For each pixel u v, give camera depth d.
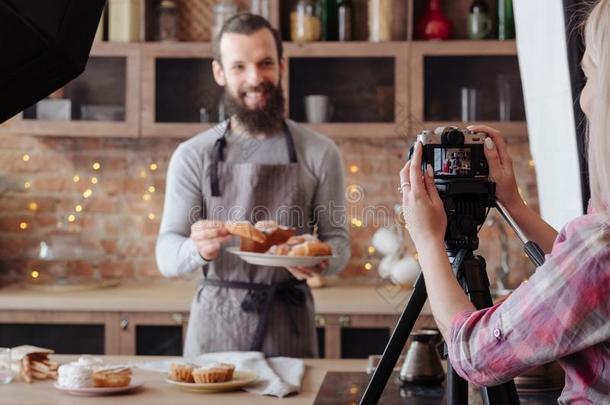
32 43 1.27
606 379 1.41
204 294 3.35
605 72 1.36
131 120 4.66
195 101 4.64
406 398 2.35
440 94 4.58
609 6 1.39
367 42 4.60
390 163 4.93
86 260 4.95
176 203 3.42
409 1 4.58
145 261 5.03
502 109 4.55
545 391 2.36
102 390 2.40
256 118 3.41
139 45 4.65
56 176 5.04
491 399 1.68
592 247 1.36
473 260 1.72
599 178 1.37
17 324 4.35
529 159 4.89
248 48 3.38
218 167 3.40
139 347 4.34
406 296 4.32
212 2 4.87
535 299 1.40
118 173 5.04
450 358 1.52
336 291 4.58
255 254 3.05
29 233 5.03
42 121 4.66
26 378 2.58
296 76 4.62
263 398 2.39
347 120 4.61
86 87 4.67
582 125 2.63
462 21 4.83
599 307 1.36
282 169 3.41
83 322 4.34
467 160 1.74
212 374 2.45
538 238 1.88
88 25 1.39
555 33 2.79
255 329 3.29
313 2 4.64
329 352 4.25
